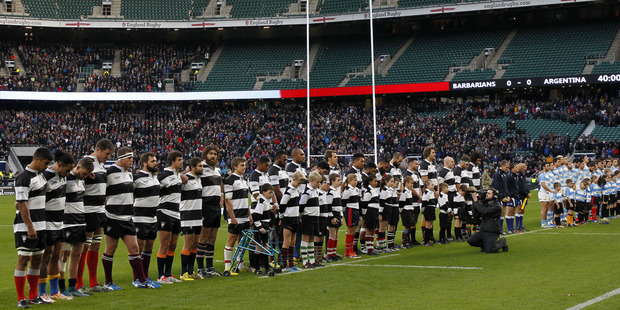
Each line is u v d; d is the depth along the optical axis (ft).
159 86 174.70
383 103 171.22
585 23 164.96
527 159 136.98
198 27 174.50
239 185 40.06
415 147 149.89
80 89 173.88
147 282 35.06
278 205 43.60
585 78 144.97
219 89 175.42
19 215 30.35
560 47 160.15
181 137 166.91
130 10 178.50
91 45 186.39
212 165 39.75
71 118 169.78
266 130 164.86
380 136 155.22
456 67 164.04
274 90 169.27
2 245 58.29
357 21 167.84
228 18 174.09
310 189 41.68
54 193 31.55
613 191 76.84
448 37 174.81
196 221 37.91
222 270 42.11
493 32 172.04
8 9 171.53
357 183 49.96
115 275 40.24
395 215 50.93
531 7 154.20
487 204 48.11
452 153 143.74
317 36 187.21
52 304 30.81
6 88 162.30
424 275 37.96
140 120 173.37
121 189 34.35
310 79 174.40
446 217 54.85
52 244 31.55
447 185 54.95
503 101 162.30
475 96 165.68
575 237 55.98
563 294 31.14
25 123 165.68
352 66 174.40
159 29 177.68
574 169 73.72
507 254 46.19
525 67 157.07
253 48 187.32
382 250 51.08
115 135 166.09
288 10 176.14
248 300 31.19
